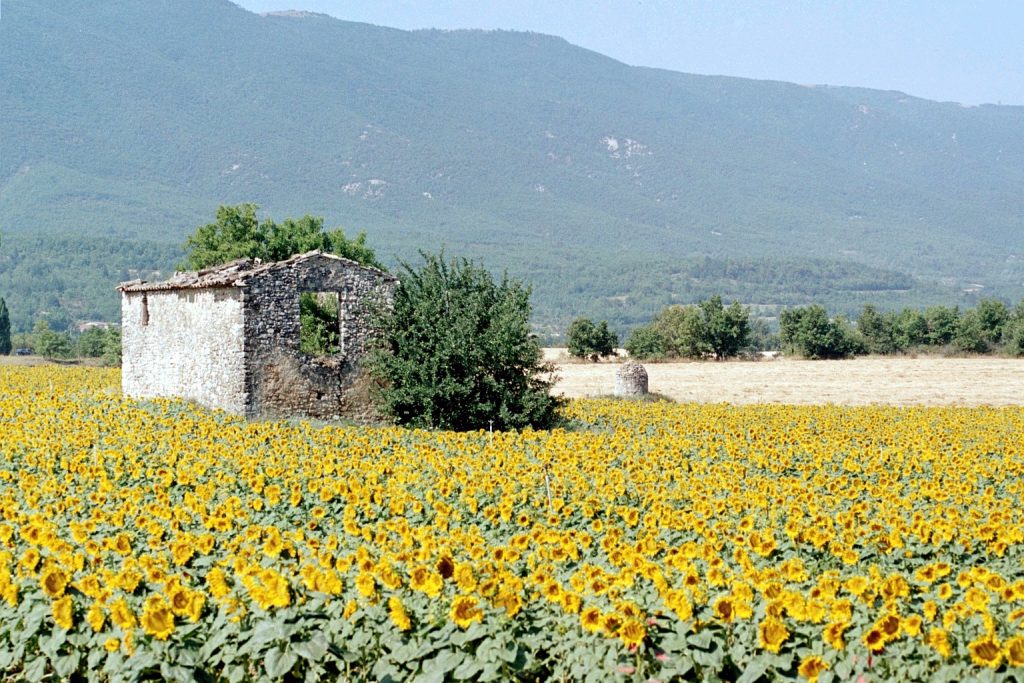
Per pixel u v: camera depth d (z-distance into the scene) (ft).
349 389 130.41
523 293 132.87
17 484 72.43
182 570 42.75
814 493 63.82
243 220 218.79
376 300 132.16
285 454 81.35
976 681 31.96
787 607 35.14
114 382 185.88
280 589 35.45
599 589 38.22
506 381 130.21
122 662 35.04
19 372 209.46
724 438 105.09
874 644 33.04
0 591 39.11
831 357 315.17
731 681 34.35
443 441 98.22
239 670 34.68
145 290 142.20
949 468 78.43
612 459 83.15
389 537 48.65
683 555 41.55
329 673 35.99
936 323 326.65
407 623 35.24
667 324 312.91
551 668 35.42
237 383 124.26
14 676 36.78
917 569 42.91
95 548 44.55
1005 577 46.55
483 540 48.88
